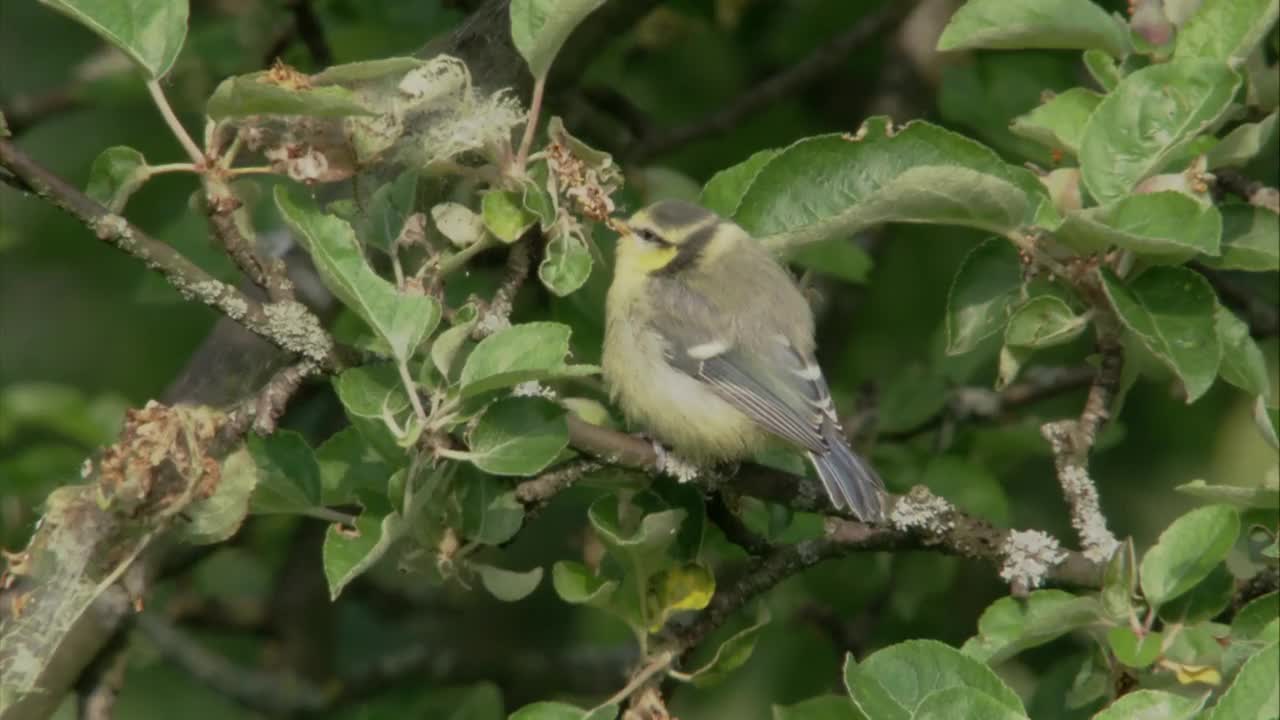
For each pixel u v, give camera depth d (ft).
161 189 51.75
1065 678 38.63
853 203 33.60
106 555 29.63
